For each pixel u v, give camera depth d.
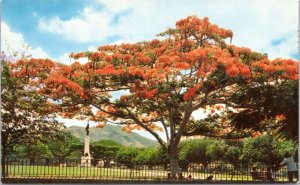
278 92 18.44
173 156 21.14
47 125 19.94
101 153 43.81
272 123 22.14
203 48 20.61
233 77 18.91
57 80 19.33
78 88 19.58
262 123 22.05
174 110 21.78
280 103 18.12
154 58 20.83
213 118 23.59
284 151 29.47
